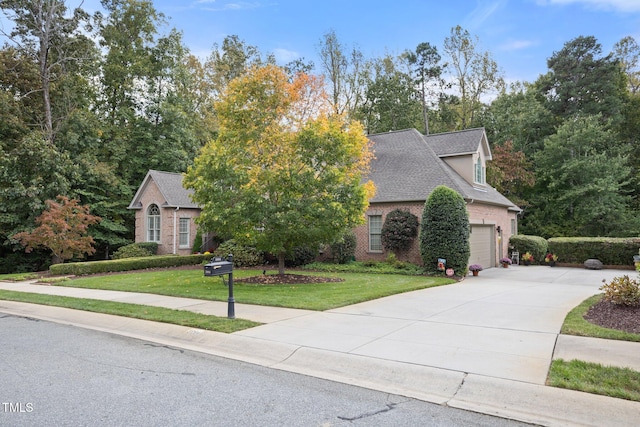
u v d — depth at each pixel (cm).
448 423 387
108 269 1831
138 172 2978
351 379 512
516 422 388
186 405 430
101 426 378
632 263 1916
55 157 2258
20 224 2239
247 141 1447
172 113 2958
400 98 3562
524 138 3469
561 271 1850
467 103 3828
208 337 699
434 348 596
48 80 2575
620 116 3428
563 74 3666
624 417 380
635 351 559
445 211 1581
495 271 1870
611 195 2795
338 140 1341
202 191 1316
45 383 499
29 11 2603
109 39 3036
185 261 2169
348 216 1356
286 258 1859
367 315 841
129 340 721
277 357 600
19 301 1120
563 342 613
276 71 1510
